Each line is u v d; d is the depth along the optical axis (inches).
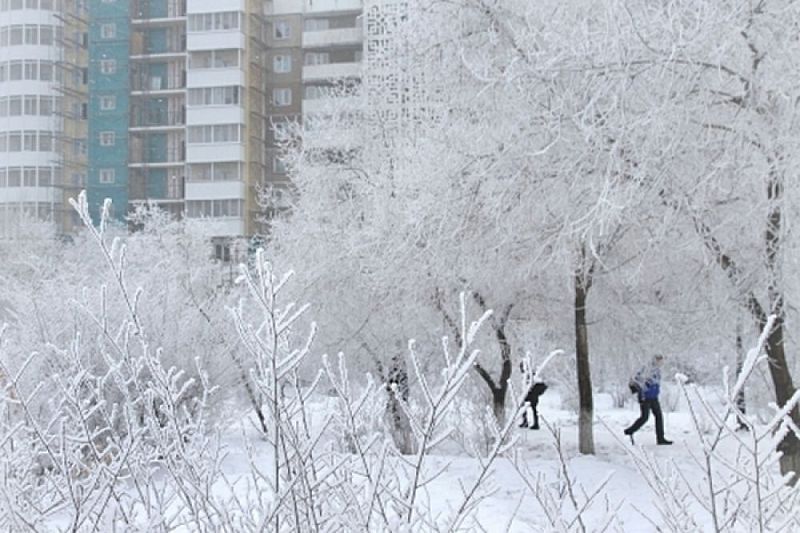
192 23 3604.8
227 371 792.9
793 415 625.0
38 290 831.7
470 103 738.2
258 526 182.2
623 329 908.0
